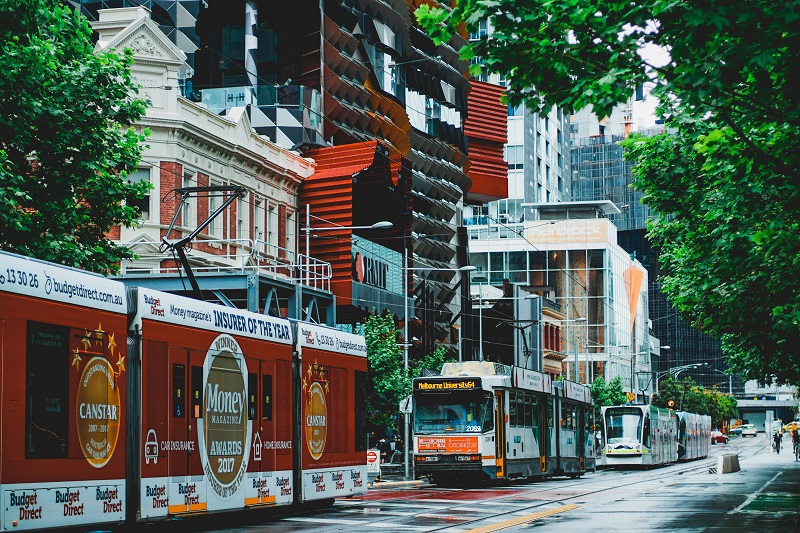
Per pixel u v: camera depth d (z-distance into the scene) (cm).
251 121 5831
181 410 2086
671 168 3459
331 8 6562
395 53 7406
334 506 2998
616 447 6594
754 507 2869
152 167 4425
